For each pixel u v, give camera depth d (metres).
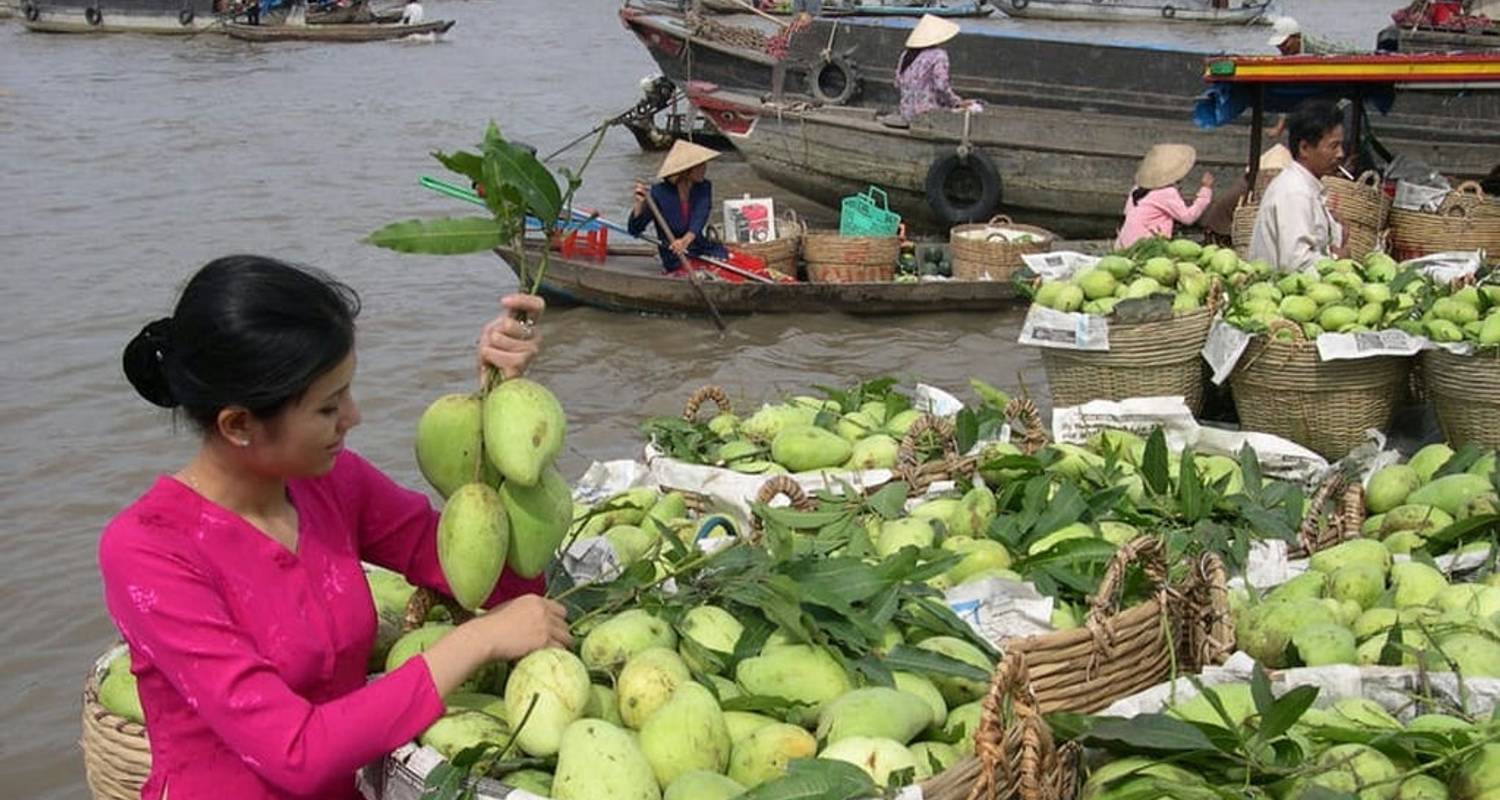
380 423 7.87
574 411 8.20
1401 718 2.86
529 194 2.56
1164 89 13.69
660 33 16.89
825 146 13.76
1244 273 6.18
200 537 2.32
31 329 9.51
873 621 2.94
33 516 6.53
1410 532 4.01
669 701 2.60
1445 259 6.46
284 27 29.98
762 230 11.25
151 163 16.00
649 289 9.91
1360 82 8.69
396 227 2.53
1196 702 2.77
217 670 2.26
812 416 4.98
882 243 10.76
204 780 2.38
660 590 3.13
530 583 2.84
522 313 2.64
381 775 2.49
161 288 10.61
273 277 2.24
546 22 35.66
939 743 2.75
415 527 2.79
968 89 14.26
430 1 41.28
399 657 2.71
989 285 10.02
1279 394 5.67
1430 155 12.13
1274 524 4.04
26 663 5.27
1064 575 3.39
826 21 15.25
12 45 28.73
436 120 19.81
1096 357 5.89
